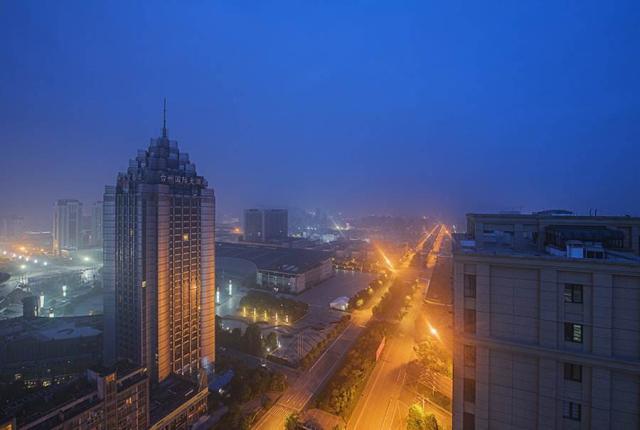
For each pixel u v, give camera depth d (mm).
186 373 95938
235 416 80375
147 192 86750
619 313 33906
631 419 33188
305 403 90312
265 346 121438
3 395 89438
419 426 74375
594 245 37969
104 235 93125
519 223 49375
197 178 101812
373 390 97188
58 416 58188
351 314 163375
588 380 34844
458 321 41594
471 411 40812
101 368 68375
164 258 89750
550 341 36500
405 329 144750
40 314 170000
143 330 85875
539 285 37312
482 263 39969
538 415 36875
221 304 180750
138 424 70438
